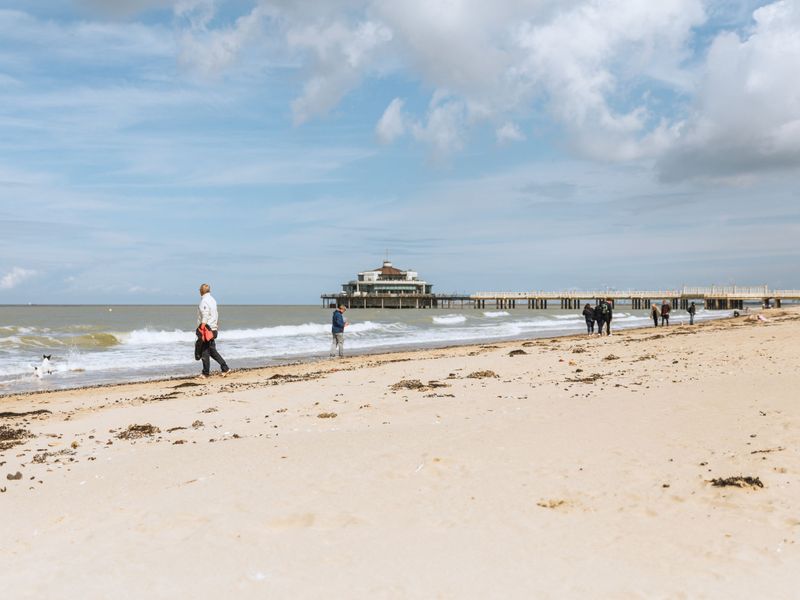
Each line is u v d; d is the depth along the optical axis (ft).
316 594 14.11
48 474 24.77
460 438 27.91
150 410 40.11
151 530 18.15
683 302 400.26
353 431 30.76
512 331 162.20
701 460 23.18
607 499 19.94
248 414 37.45
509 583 14.48
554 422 30.45
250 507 19.81
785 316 181.57
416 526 18.11
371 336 143.13
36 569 15.71
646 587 14.17
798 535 16.65
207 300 61.11
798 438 24.91
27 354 90.53
